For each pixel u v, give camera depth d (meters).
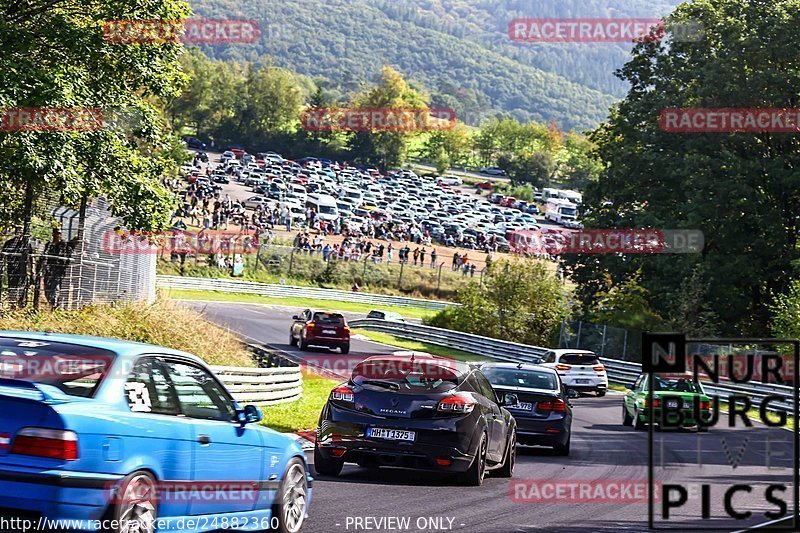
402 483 21.70
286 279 130.88
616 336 75.12
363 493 19.73
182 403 13.41
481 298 89.31
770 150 89.69
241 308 103.00
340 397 21.94
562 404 29.91
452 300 141.62
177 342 40.91
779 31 86.12
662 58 94.25
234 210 150.25
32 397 11.46
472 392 22.36
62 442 11.30
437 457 21.22
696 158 85.44
